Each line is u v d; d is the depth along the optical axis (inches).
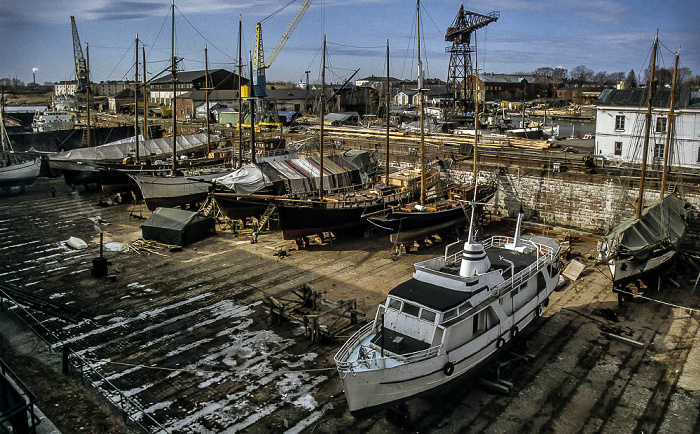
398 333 773.9
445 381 741.3
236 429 701.9
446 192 1723.7
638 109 1806.1
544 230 1648.6
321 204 1537.9
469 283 788.6
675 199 1419.8
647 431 700.0
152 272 1302.9
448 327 729.0
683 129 1722.4
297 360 880.3
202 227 1589.6
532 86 7490.2
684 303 1108.5
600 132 1916.8
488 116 4276.6
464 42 3737.7
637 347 923.4
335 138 2765.7
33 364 828.6
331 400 770.8
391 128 3353.8
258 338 957.2
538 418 729.6
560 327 1005.2
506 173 1834.4
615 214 1603.1
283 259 1406.3
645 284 1171.9
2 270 1311.5
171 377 825.5
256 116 3838.6
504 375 839.1
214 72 5713.6
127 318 1037.8
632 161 1819.6
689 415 732.7
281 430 700.7
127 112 5521.7
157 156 2504.9
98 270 1259.2
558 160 1909.4
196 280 1248.8
